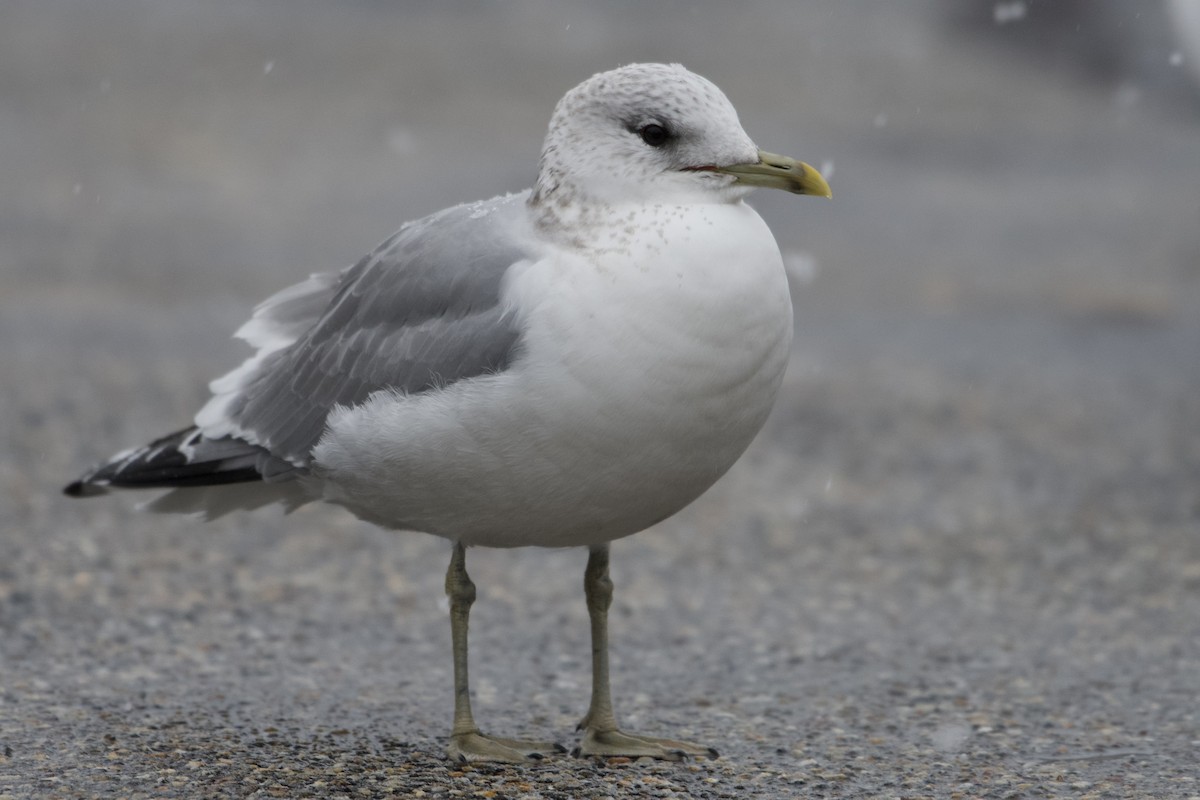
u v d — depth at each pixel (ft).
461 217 27.32
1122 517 46.19
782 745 28.32
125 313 69.97
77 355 62.59
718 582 40.24
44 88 116.57
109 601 36.24
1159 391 62.54
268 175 99.25
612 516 26.12
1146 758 27.30
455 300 25.77
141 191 94.38
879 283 81.97
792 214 96.68
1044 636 35.70
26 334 65.51
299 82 124.57
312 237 84.38
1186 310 77.25
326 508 45.52
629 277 24.17
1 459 48.06
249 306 71.56
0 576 37.40
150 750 26.94
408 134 110.93
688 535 44.45
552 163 25.64
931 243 90.63
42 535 40.98
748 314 24.27
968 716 30.04
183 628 34.76
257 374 29.71
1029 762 27.17
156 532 42.11
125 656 32.63
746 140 25.21
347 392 27.02
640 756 27.43
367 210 90.84
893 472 51.29
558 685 32.32
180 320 69.10
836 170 107.04
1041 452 53.78
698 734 29.07
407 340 26.21
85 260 79.15
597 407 24.30
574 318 24.21
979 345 70.44
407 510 26.86
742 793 25.61
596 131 25.34
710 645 35.24
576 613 37.40
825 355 68.33
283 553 41.04
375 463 26.27
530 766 26.86
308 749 27.43
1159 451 53.88
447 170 100.68
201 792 24.94
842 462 52.42
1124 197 103.24
